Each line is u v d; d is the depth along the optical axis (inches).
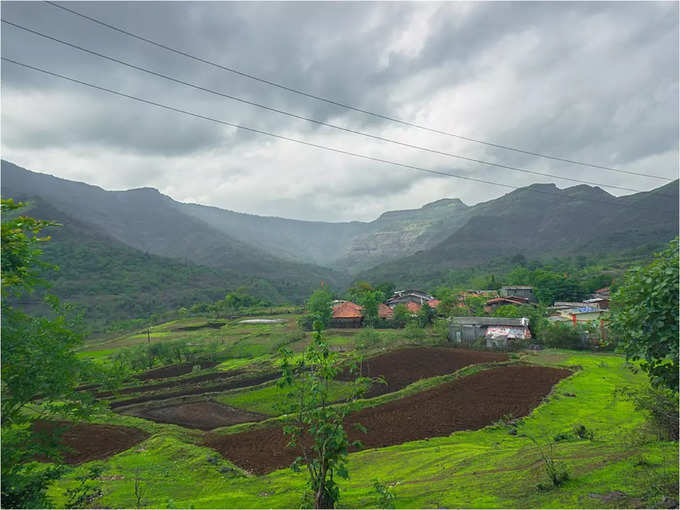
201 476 901.8
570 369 1959.9
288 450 1091.3
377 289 6003.9
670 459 567.5
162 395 1806.1
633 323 473.1
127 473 916.0
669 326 446.6
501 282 6304.1
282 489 778.2
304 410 498.3
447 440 1120.2
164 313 6200.8
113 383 566.3
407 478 802.8
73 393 522.0
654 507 422.9
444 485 666.2
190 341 3068.4
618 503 450.6
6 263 461.4
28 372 466.0
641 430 810.8
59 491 776.9
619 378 1766.7
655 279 454.3
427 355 2348.7
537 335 2770.7
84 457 1088.8
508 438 1120.2
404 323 3740.2
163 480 872.9
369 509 557.3
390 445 1111.0
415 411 1412.4
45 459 1065.5
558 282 4714.6
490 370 1969.7
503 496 544.1
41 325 492.4
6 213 480.1
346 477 472.1
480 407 1425.9
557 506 469.1
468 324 2942.9
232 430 1288.1
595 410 1330.0
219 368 2369.6
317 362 507.5
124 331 4616.1
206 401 1691.7
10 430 471.8
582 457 695.7
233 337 3437.5
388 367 2094.0
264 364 2298.2
